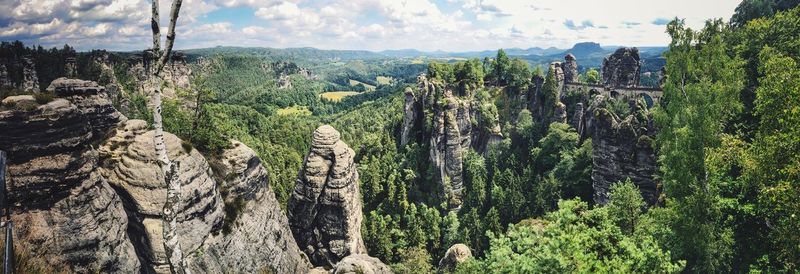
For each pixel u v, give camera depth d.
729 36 65.25
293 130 194.62
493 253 26.72
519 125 114.94
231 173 47.00
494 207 88.44
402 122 140.38
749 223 40.31
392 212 98.88
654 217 43.50
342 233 70.94
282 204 91.19
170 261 18.83
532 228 28.27
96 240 30.73
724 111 44.66
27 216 27.78
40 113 28.72
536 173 103.38
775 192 27.72
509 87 125.38
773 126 32.25
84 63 170.75
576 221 29.61
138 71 192.62
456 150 107.31
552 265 23.73
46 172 28.72
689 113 43.22
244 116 188.50
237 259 42.97
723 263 38.84
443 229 94.94
